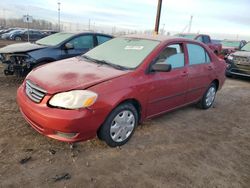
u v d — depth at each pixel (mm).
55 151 3146
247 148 3781
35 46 6238
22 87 3467
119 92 3094
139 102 3443
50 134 2914
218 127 4500
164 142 3684
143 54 3711
